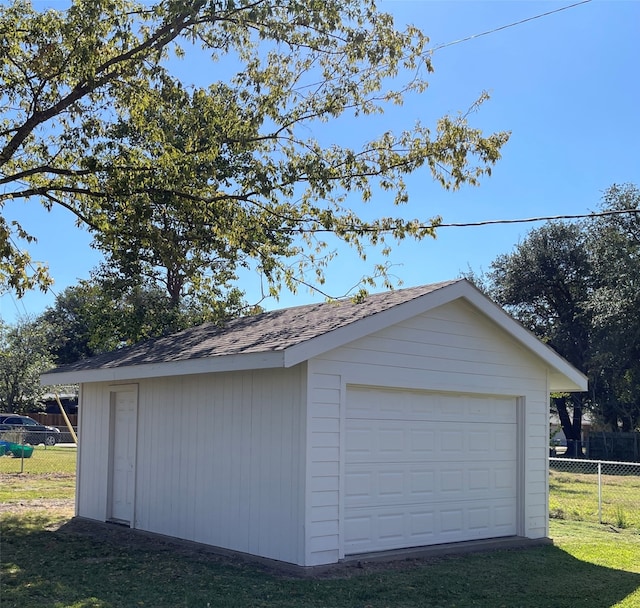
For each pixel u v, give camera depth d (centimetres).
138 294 2322
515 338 1117
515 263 4244
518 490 1140
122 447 1226
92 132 1182
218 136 1151
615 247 3631
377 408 964
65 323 5688
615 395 3931
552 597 772
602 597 774
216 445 1003
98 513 1248
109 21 1083
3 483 1900
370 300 1095
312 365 875
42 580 797
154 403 1144
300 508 855
